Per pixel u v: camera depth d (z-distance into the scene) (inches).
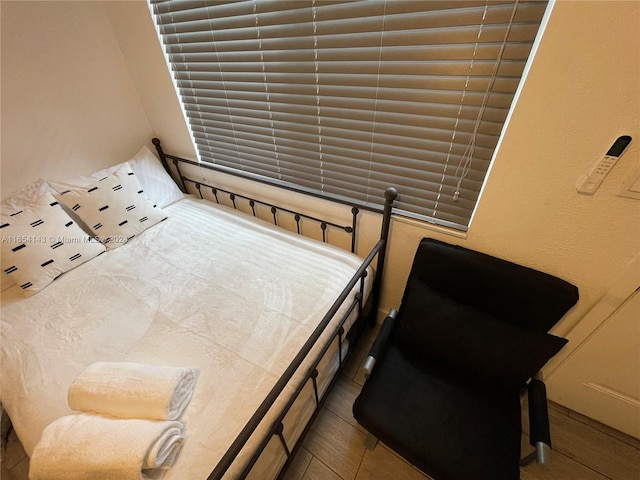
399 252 55.5
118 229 64.5
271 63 49.6
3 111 57.1
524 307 41.4
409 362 47.2
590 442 48.3
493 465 35.0
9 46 54.8
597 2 25.1
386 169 48.9
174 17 56.0
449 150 41.7
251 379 36.3
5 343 44.2
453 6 32.4
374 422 39.9
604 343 42.0
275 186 65.5
